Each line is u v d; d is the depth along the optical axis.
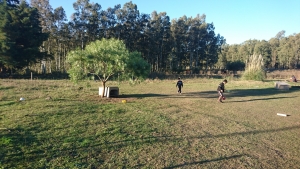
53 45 50.97
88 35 48.75
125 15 50.97
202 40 66.12
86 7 46.22
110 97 15.66
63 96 14.76
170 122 9.55
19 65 35.06
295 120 10.77
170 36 59.81
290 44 86.50
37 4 41.78
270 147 7.13
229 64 75.38
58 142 6.58
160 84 26.92
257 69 33.16
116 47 14.95
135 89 21.48
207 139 7.60
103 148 6.35
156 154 6.13
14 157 5.46
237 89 23.52
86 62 14.49
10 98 13.06
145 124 9.01
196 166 5.54
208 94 19.16
